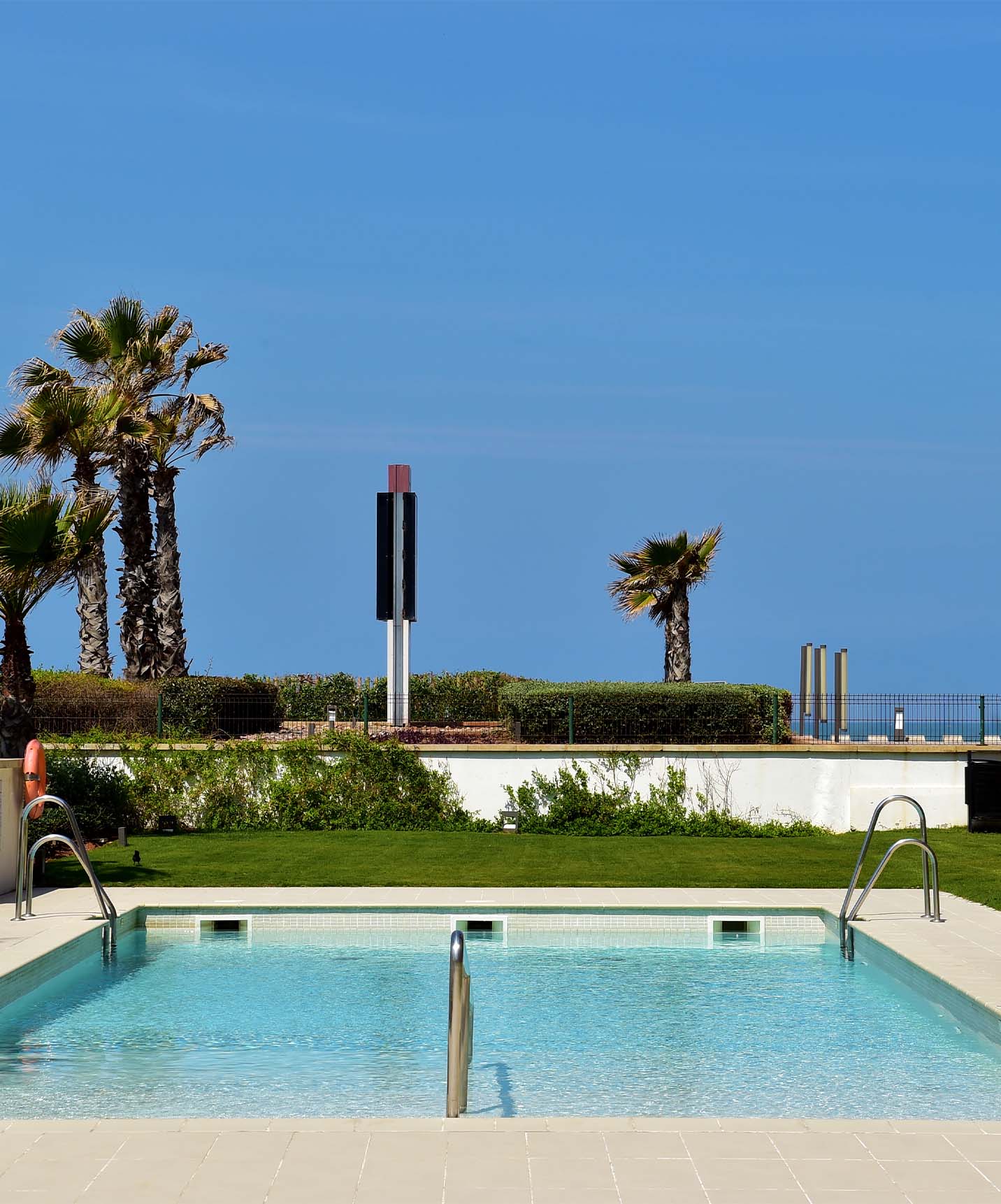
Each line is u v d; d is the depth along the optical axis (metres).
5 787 14.69
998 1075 8.49
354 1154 6.17
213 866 16.55
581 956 12.37
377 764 20.91
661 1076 8.49
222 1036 9.52
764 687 22.64
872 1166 6.04
